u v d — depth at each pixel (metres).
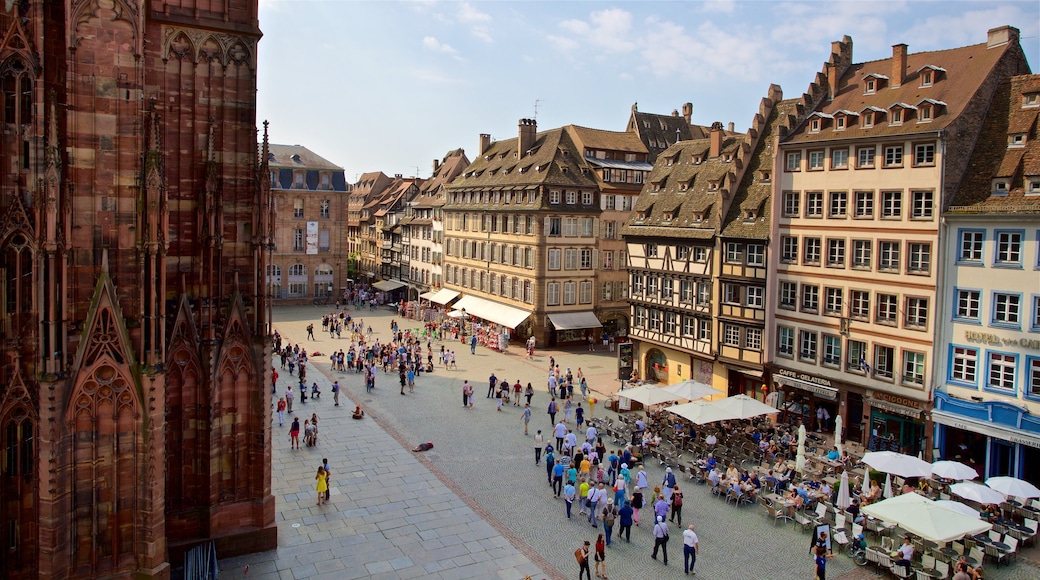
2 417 17.08
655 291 51.47
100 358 17.84
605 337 69.44
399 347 57.69
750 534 26.42
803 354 40.28
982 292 31.94
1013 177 31.55
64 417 17.50
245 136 22.36
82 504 18.02
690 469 32.12
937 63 38.19
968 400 32.09
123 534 18.61
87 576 18.17
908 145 34.50
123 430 18.38
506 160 78.50
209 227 21.70
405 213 105.81
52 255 16.89
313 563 22.73
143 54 18.55
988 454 31.73
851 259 37.44
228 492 22.95
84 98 17.70
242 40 22.03
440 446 35.91
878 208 35.94
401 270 106.44
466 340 69.81
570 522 27.14
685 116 84.88
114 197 18.19
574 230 68.38
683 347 48.75
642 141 77.50
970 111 33.72
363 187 135.00
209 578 20.67
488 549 24.44
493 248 75.31
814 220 39.38
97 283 17.88
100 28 17.80
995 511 26.75
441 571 22.64
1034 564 24.03
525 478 31.70
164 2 20.94
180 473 22.00
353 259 131.00
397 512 27.27
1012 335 30.81
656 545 24.16
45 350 17.06
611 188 70.00
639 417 41.06
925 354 33.91
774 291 41.91
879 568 23.73
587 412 43.78
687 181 51.56
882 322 35.88
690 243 47.88
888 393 35.50
